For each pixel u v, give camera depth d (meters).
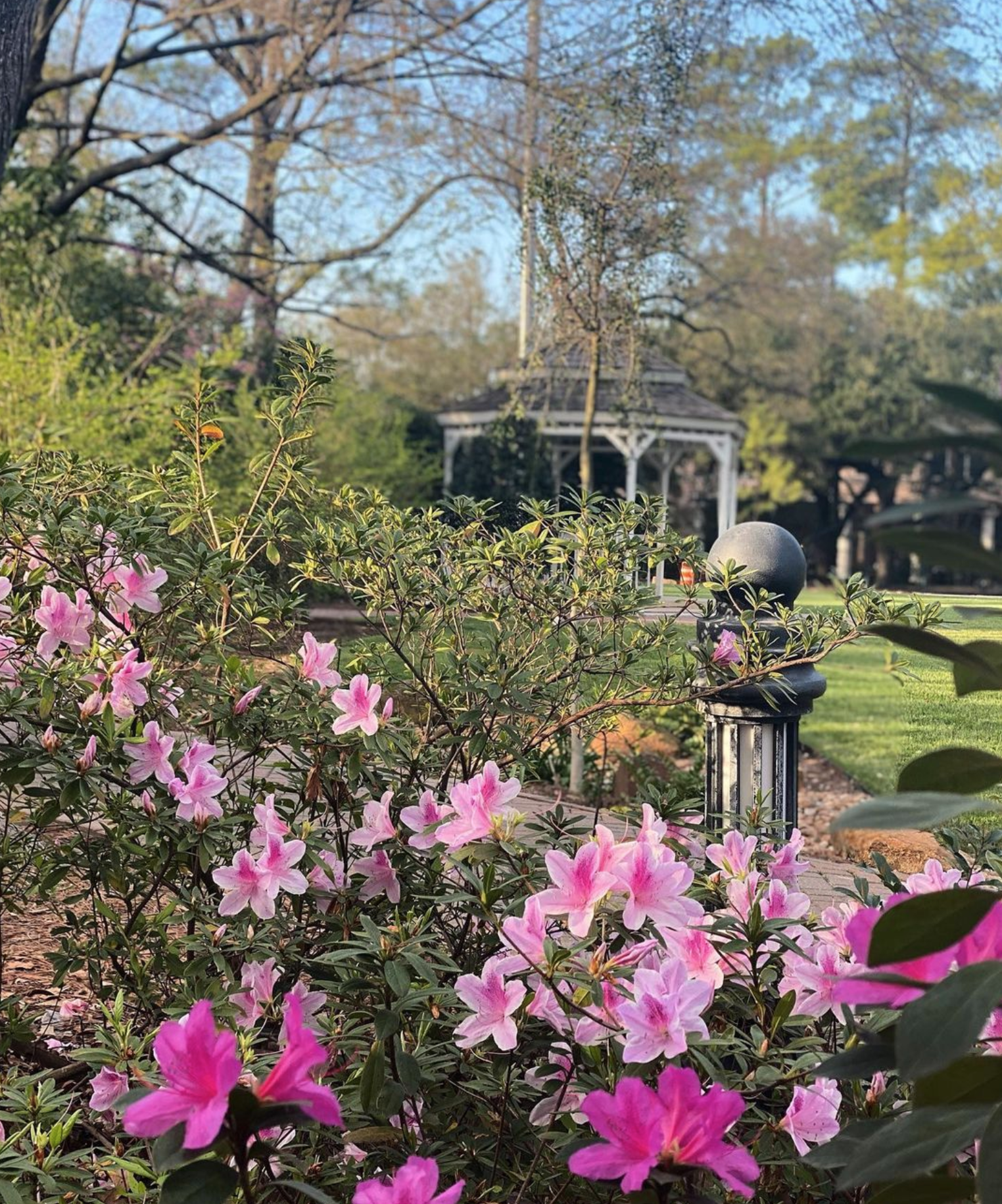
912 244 32.19
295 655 2.34
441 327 33.97
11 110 7.25
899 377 30.44
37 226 13.65
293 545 2.78
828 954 1.57
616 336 9.86
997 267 31.38
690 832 2.14
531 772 2.45
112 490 2.74
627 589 2.70
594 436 15.89
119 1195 1.73
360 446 14.56
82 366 12.38
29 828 2.47
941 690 4.82
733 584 2.80
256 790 2.36
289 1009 0.99
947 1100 0.92
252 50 17.70
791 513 34.06
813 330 31.39
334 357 2.72
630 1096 1.04
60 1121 1.91
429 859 2.06
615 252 9.42
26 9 7.24
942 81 15.12
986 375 31.27
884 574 27.52
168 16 15.20
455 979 2.01
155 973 2.33
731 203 30.25
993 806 0.78
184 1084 0.97
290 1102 0.95
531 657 2.66
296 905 2.13
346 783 2.27
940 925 0.82
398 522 2.75
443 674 2.55
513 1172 1.67
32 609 2.44
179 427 2.73
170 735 2.27
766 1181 1.59
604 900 1.48
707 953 1.58
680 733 7.36
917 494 31.27
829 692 11.34
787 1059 1.58
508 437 14.84
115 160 19.34
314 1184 1.62
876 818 0.78
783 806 3.59
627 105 9.43
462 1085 1.67
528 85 12.48
